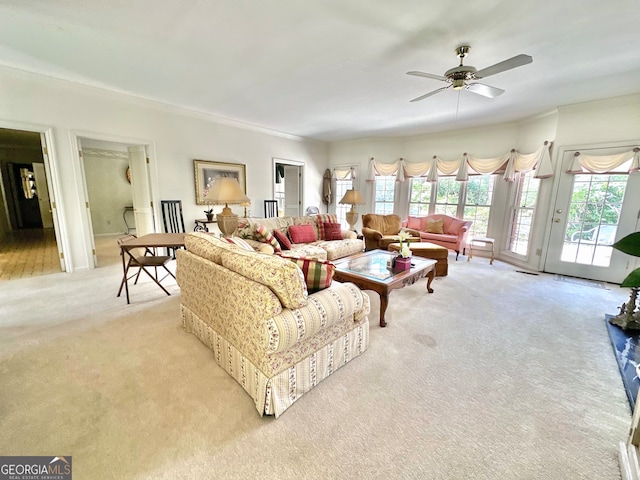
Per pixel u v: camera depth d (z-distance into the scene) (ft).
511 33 7.41
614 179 12.30
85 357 6.40
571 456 4.20
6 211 24.47
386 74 10.13
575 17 6.68
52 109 11.28
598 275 12.93
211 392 5.40
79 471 3.85
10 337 7.18
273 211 20.34
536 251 14.65
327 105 13.78
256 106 14.16
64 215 12.21
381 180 22.11
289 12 6.68
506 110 14.14
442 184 19.71
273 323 4.58
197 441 4.36
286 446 4.32
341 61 9.16
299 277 4.90
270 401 4.81
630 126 11.64
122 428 4.55
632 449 3.89
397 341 7.43
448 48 8.22
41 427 4.52
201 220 16.06
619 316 8.31
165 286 11.16
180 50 8.61
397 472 3.94
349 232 15.46
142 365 6.16
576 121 12.85
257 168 19.16
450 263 16.12
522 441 4.46
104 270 13.12
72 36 7.90
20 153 26.00
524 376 6.06
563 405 5.24
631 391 5.46
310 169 23.09
